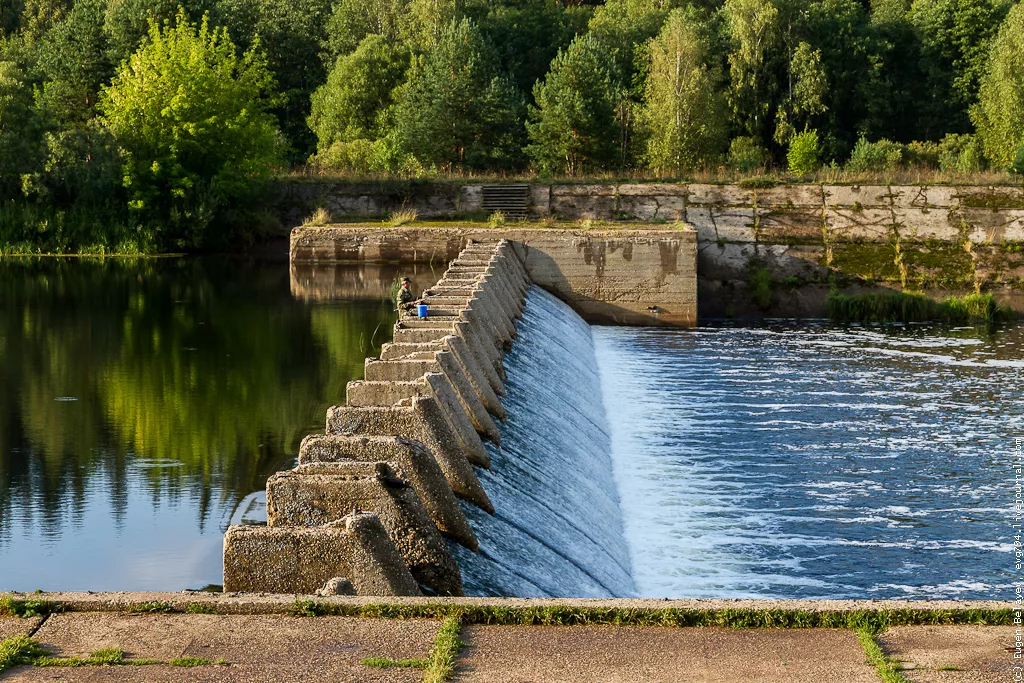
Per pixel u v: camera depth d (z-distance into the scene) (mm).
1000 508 23766
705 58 110062
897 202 56219
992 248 53781
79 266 56156
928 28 116750
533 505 18266
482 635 9219
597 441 27531
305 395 26812
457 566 12156
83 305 42062
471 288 31562
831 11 118812
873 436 29750
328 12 134500
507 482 18406
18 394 26469
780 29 112750
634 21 120312
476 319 25812
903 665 8664
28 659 8633
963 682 8375
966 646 9039
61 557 15617
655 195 58125
